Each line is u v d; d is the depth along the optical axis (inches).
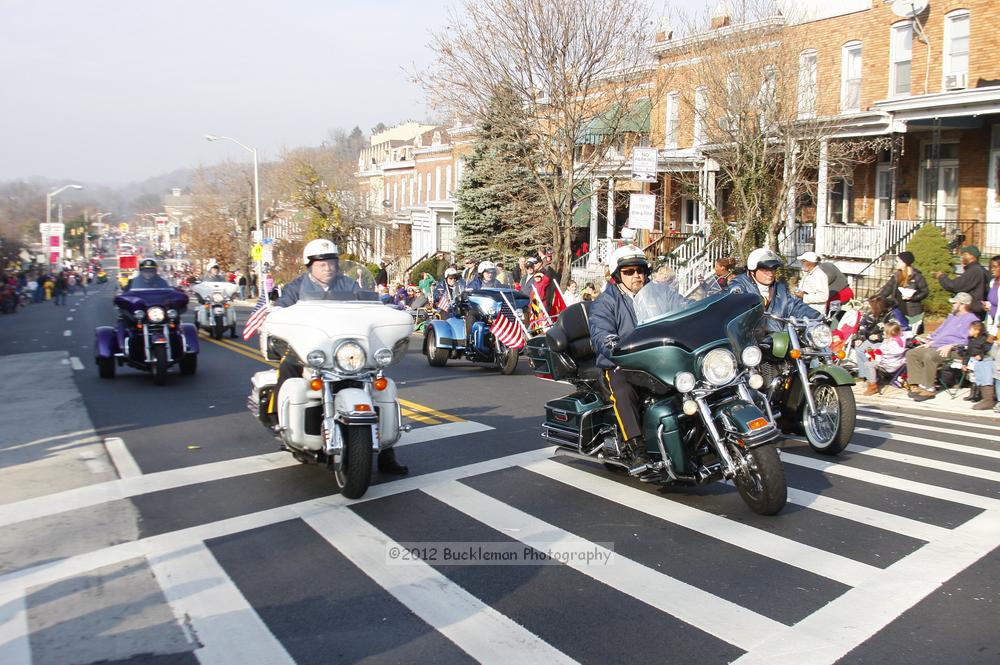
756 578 203.5
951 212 911.0
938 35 901.8
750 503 250.1
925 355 485.4
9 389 538.6
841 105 981.8
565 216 1028.5
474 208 1502.2
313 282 300.7
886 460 319.9
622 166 1091.3
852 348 550.9
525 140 1019.9
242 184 2837.1
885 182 981.2
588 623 180.2
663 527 242.4
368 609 188.7
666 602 190.2
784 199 892.0
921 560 213.3
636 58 991.6
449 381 552.4
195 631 178.5
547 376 308.7
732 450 249.9
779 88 877.2
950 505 259.8
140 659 166.4
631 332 258.1
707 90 921.5
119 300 560.7
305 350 275.6
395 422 293.1
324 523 249.0
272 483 293.7
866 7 965.8
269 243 2006.6
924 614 182.1
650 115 1077.8
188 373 601.3
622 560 216.5
